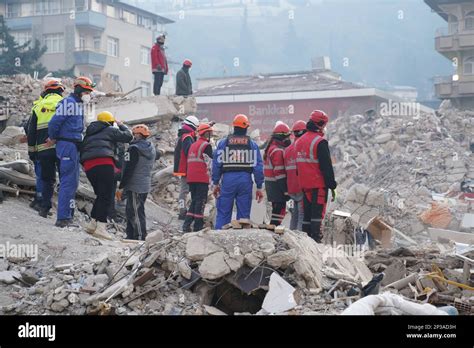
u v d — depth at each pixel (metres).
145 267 10.88
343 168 43.16
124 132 14.62
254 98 66.44
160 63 25.55
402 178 39.59
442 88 68.38
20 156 18.55
